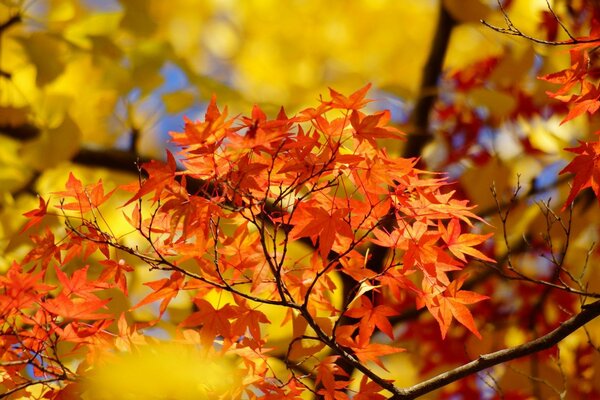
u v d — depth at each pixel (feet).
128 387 7.10
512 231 9.30
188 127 6.82
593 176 7.02
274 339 8.30
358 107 6.97
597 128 9.26
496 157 9.34
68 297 7.11
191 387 7.12
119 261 7.27
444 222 9.18
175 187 7.04
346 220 7.23
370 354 7.30
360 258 7.34
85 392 7.15
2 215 9.06
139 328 7.29
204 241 7.20
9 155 9.29
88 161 9.31
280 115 6.99
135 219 7.34
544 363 9.30
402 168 7.11
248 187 7.00
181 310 8.36
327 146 7.03
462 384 9.39
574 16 9.40
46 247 7.29
